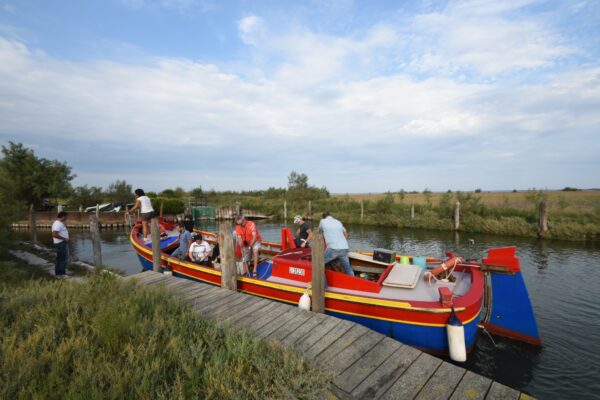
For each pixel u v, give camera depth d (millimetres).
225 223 5844
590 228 14523
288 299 5500
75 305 4316
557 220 16391
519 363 4820
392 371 3273
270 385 2961
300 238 7988
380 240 17016
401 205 25188
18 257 11336
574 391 4188
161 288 5234
